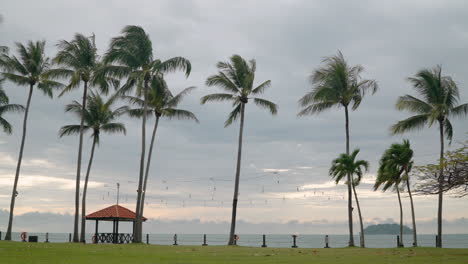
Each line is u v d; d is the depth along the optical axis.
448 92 40.28
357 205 40.78
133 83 42.88
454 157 21.61
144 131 41.78
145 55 41.50
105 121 49.47
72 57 43.41
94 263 16.73
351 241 39.75
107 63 41.19
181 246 35.84
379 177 42.56
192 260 19.41
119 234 48.16
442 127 41.28
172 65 40.94
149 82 43.00
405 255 23.42
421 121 41.84
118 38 41.22
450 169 22.03
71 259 18.34
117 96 43.31
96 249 26.36
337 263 18.19
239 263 18.20
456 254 24.06
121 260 18.58
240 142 43.59
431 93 40.91
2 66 43.88
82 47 43.72
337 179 40.62
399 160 40.44
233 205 42.47
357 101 42.84
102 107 45.38
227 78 44.09
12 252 21.53
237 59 43.91
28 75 45.41
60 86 46.94
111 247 30.14
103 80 43.41
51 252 22.25
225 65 44.09
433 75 40.88
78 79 42.56
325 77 42.41
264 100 44.16
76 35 43.69
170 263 17.45
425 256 22.38
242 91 43.94
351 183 40.25
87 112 48.47
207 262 18.38
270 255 23.84
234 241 41.78
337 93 42.69
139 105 46.16
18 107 46.62
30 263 16.20
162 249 28.98
